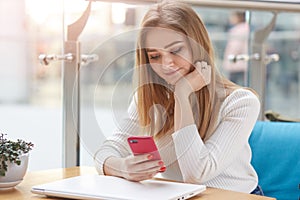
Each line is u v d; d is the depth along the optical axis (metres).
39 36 2.25
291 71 2.75
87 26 2.06
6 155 1.34
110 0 1.95
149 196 1.19
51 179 1.50
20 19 2.38
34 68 2.29
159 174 1.59
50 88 2.17
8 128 2.25
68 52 1.96
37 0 2.24
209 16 2.55
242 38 2.51
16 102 2.31
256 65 2.47
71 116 1.98
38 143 2.16
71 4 1.94
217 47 2.56
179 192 1.24
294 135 1.94
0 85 2.37
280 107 2.72
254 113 1.56
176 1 1.52
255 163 1.93
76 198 1.24
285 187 1.88
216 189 1.38
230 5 2.15
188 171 1.46
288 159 1.91
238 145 1.53
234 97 1.57
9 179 1.35
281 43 2.73
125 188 1.29
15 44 2.43
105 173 1.49
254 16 2.44
